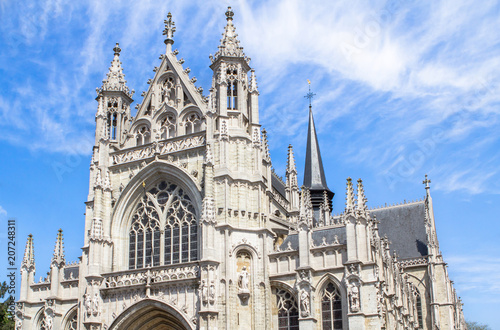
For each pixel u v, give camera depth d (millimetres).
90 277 58594
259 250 57062
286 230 62875
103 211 62156
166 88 66438
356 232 53188
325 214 86812
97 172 63812
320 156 104688
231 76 63438
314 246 55156
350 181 55656
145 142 66000
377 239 58406
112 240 61719
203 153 60062
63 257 65625
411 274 90500
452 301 89750
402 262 91312
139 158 63688
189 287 54969
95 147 66875
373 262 52156
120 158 64812
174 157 61469
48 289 66438
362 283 51875
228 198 57188
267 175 63781
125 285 57438
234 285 55125
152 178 62438
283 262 56656
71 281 64375
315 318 53250
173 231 59812
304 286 53844
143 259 60750
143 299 55969
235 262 55906
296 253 56188
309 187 99875
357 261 51969
